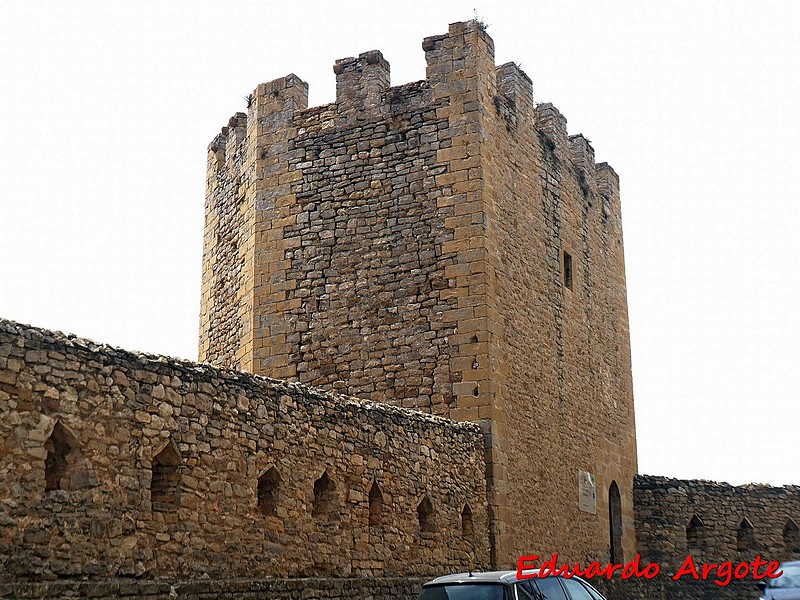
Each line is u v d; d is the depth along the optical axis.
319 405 17.23
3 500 12.18
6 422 12.31
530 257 25.38
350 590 16.91
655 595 28.92
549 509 24.38
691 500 29.95
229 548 15.05
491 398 22.36
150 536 13.88
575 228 28.25
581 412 27.06
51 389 12.88
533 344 24.84
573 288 27.59
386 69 25.53
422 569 19.14
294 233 25.11
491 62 24.94
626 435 30.16
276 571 15.81
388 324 23.67
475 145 23.73
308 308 24.56
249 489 15.53
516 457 23.09
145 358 14.20
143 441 13.97
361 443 18.06
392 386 23.31
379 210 24.38
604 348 29.28
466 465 21.25
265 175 25.73
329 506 17.16
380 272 24.02
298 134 25.59
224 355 26.56
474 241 23.23
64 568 12.75
